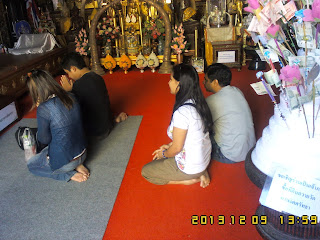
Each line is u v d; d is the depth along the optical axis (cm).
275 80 184
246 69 613
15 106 405
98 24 638
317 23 164
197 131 223
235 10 625
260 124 364
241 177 265
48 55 605
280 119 195
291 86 178
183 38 604
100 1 688
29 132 289
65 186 267
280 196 178
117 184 266
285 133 192
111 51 652
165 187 258
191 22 625
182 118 218
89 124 335
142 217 227
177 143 225
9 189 266
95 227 220
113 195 252
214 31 604
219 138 278
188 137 225
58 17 696
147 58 623
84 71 328
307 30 169
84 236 212
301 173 185
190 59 664
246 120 273
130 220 224
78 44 635
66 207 241
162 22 621
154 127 372
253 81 535
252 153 228
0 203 249
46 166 275
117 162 300
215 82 274
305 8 171
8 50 628
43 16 681
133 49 636
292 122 187
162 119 394
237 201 238
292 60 169
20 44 639
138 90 516
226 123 271
